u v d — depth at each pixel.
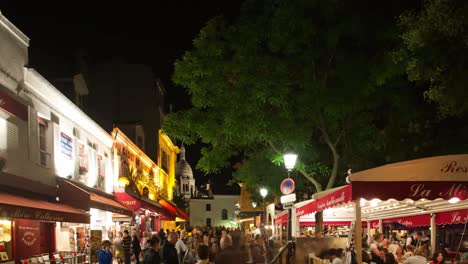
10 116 17.39
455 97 13.20
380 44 20.00
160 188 58.00
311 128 21.89
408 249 16.19
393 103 21.12
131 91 52.75
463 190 9.43
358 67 20.27
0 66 16.67
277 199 31.69
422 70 13.41
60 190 20.78
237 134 21.86
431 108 20.50
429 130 20.06
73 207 20.41
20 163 18.00
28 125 18.88
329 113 20.78
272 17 20.70
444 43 12.88
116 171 34.19
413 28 13.76
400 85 20.70
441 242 21.66
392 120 21.47
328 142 22.00
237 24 21.59
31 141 19.08
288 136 21.61
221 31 21.91
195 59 22.05
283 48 20.88
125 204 31.11
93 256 23.38
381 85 20.81
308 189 29.11
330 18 19.73
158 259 13.58
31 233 18.70
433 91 13.56
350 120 22.09
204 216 136.62
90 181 27.34
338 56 20.58
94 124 27.62
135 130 48.34
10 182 16.66
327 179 26.78
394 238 23.86
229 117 21.62
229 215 137.62
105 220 30.42
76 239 23.75
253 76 20.69
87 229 25.55
